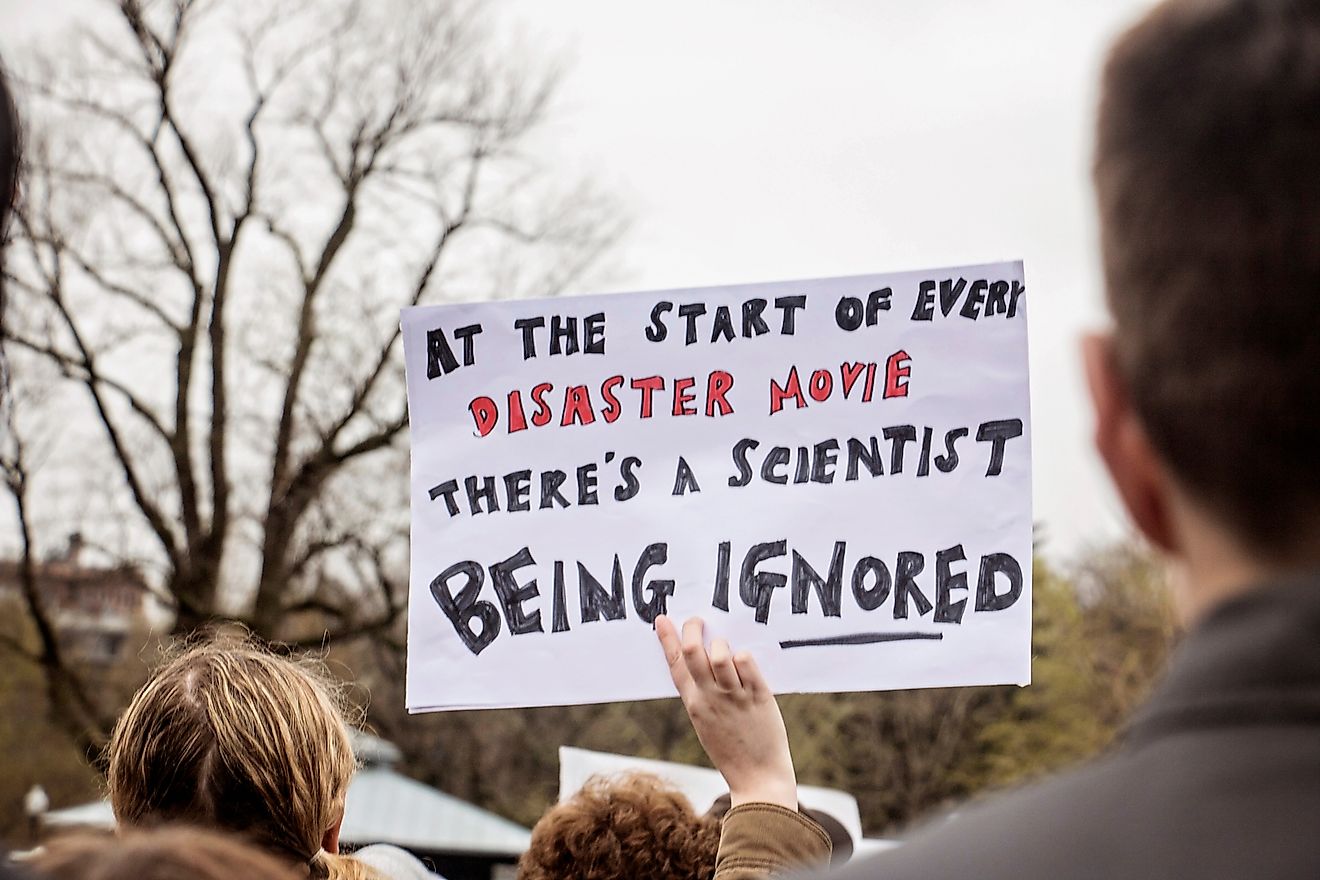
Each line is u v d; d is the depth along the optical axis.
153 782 1.89
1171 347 0.85
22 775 23.44
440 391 2.57
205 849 1.09
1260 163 0.83
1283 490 0.83
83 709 16.38
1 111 1.24
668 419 2.51
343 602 18.00
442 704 2.49
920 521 2.40
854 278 2.48
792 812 1.86
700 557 2.46
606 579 2.48
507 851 12.98
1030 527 2.37
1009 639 2.34
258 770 1.89
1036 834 0.83
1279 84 0.84
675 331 2.53
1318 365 0.81
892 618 2.38
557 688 2.46
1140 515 0.94
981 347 2.43
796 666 2.39
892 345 2.46
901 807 26.83
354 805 13.53
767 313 2.51
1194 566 0.88
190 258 16.92
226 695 1.93
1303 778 0.77
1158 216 0.86
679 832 2.58
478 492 2.54
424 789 14.21
